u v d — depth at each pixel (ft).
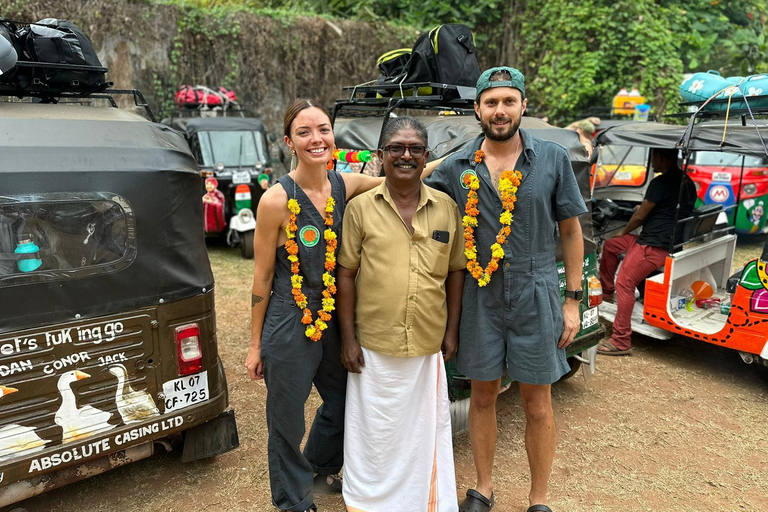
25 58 10.98
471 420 9.71
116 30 31.94
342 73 38.42
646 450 12.05
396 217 8.36
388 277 8.30
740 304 14.38
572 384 15.10
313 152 8.06
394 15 43.47
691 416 13.47
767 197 29.22
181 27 33.76
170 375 9.46
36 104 10.14
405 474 8.95
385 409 8.70
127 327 8.98
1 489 8.23
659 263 16.29
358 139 14.16
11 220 7.99
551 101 38.45
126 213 8.82
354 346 8.65
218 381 10.21
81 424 8.71
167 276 9.29
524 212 8.48
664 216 16.22
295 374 8.52
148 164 9.07
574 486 10.80
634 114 32.27
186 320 9.61
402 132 7.98
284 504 9.14
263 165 28.96
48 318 8.32
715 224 17.99
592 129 22.97
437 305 8.51
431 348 8.58
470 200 8.59
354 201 8.54
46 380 8.38
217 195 27.27
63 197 8.29
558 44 38.27
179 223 9.41
